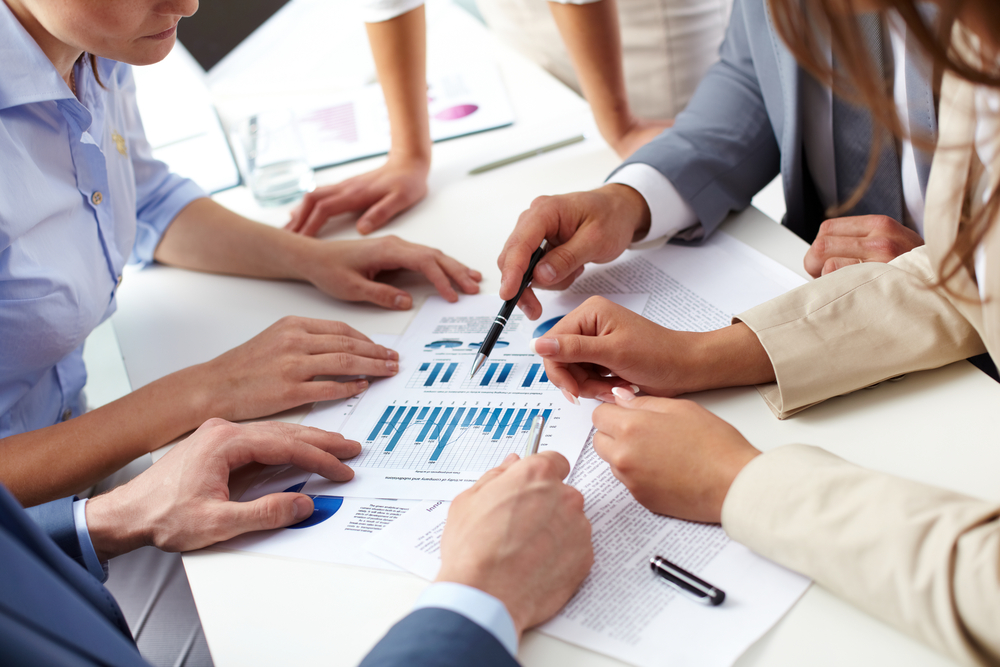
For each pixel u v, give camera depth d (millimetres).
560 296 934
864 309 710
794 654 503
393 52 1199
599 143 1295
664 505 611
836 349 692
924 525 497
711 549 583
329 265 1036
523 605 535
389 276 1066
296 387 822
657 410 654
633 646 520
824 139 989
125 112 1127
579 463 687
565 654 527
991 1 448
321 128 1491
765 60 1000
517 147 1325
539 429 720
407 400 814
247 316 1038
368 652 506
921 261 727
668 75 1861
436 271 993
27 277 843
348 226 1216
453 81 1562
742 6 1008
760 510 556
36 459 788
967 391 674
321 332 890
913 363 686
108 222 991
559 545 564
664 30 1792
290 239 1090
